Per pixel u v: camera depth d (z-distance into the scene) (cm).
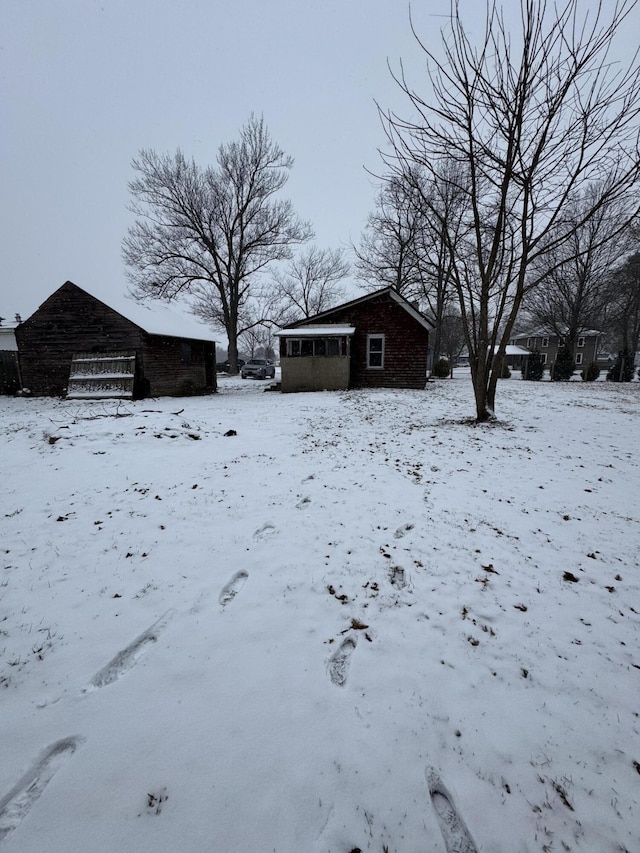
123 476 491
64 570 296
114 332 1386
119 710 182
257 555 316
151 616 247
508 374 2998
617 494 439
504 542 334
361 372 1585
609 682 198
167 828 137
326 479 484
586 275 2491
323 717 179
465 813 143
